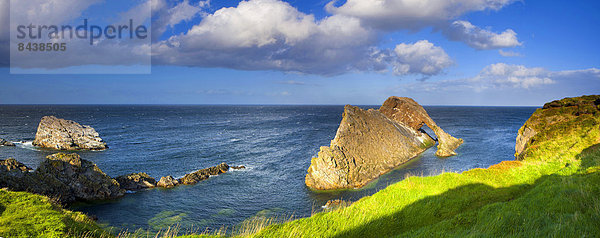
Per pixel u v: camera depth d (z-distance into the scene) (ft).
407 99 289.12
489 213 37.29
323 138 303.27
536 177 62.54
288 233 37.37
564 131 96.99
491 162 186.50
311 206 119.85
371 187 142.92
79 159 123.65
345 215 44.70
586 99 112.06
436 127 251.60
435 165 182.29
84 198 118.83
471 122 496.64
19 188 104.47
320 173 143.02
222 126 441.27
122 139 287.28
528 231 28.25
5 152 217.56
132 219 105.50
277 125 463.01
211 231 96.43
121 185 133.80
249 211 114.73
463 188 58.49
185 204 120.88
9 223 29.96
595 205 30.27
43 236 29.12
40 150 227.61
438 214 46.16
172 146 250.16
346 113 196.85
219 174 164.35
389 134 213.46
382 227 42.22
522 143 121.49
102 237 34.45
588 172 48.85
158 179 155.33
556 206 34.81
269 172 169.27
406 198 53.47
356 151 168.76
